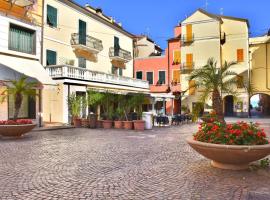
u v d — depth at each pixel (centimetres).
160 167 754
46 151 1003
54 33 2359
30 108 1944
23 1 1905
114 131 1798
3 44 1794
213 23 4012
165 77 4303
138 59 4469
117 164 791
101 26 3048
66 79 2197
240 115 3884
